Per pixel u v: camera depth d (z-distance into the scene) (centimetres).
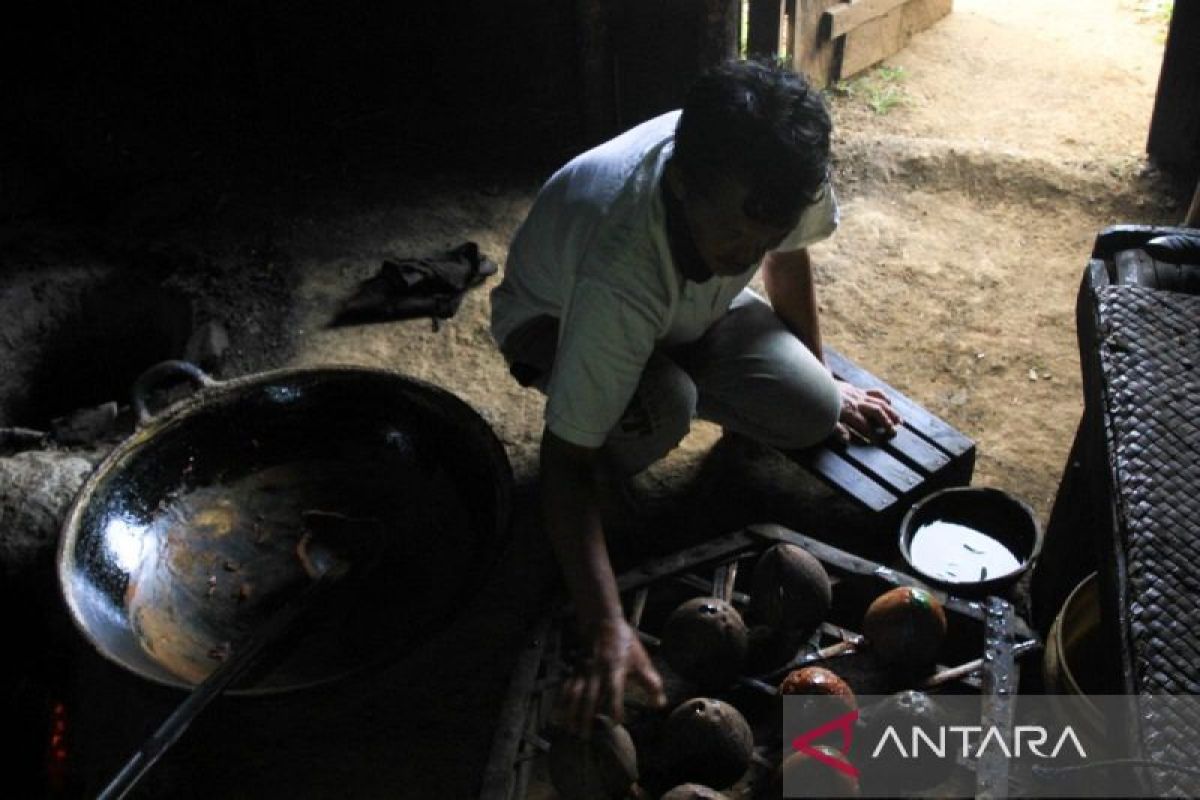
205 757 243
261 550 273
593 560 202
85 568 250
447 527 272
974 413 319
